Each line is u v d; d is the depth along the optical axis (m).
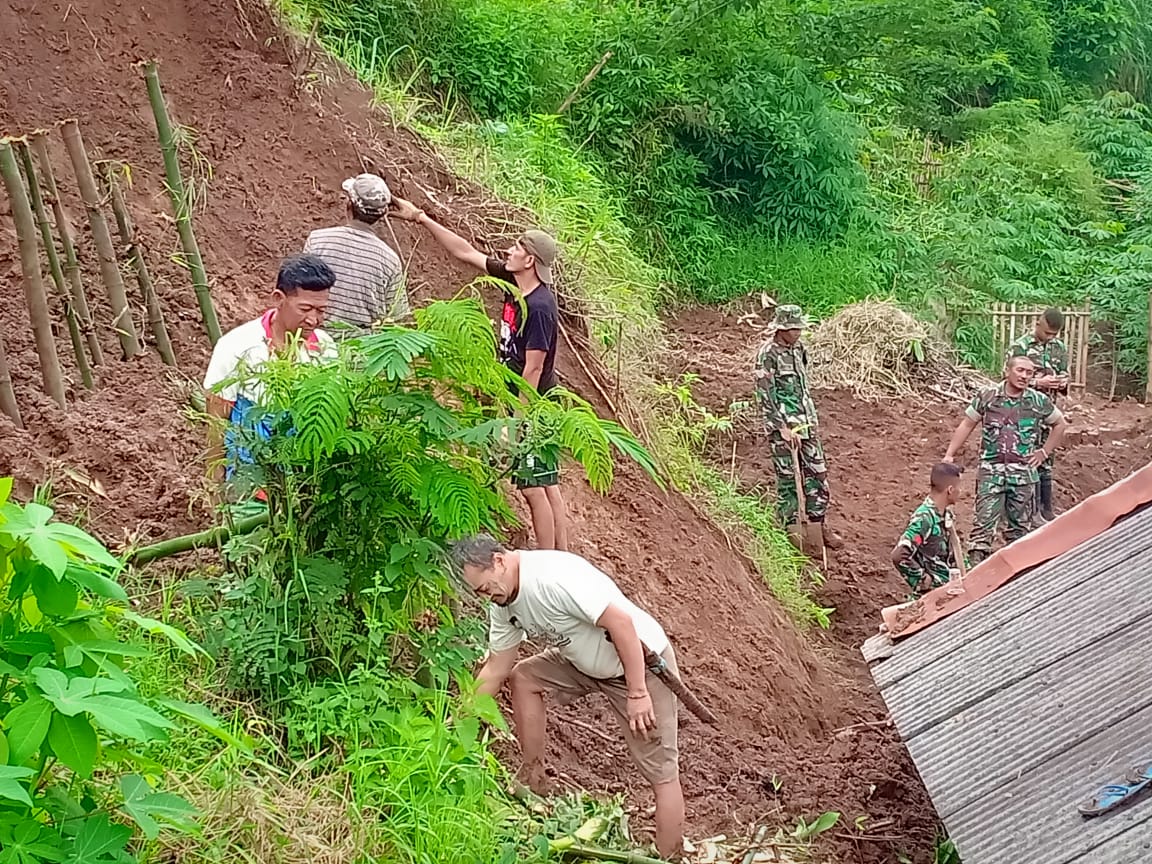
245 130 7.56
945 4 19.05
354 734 3.62
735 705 6.46
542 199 9.84
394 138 8.74
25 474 4.58
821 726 7.20
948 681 4.80
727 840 4.89
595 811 4.55
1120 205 20.61
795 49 16.47
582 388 8.13
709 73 15.23
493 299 7.97
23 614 2.77
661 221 14.64
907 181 18.64
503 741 4.70
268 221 7.22
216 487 4.25
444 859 3.45
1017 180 19.31
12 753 2.40
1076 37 24.91
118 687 2.54
